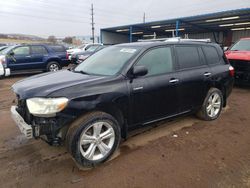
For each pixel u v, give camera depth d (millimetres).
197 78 4371
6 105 6176
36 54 11867
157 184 2781
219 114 5055
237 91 7836
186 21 27438
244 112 5512
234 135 4156
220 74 4863
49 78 3543
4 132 4289
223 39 36844
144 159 3324
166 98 3912
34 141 3900
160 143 3814
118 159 3330
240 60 7719
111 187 2738
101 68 3781
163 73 3871
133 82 3465
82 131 2967
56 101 2818
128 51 3814
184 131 4305
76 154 2967
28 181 2850
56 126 2861
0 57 10242
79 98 2949
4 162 3264
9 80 10602
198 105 4562
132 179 2879
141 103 3582
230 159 3328
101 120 3115
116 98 3250
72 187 2738
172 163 3223
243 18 25125
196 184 2777
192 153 3496
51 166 3166
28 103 2914
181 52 4270
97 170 3074
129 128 3568
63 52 12844
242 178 2891
